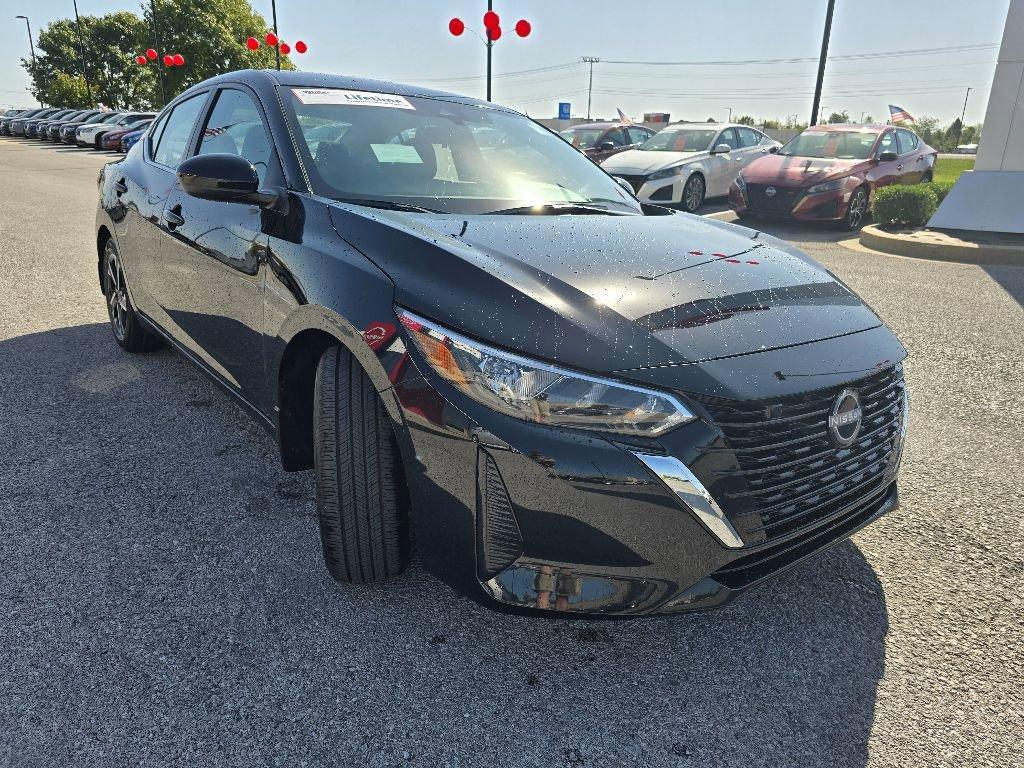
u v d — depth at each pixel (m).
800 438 1.86
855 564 2.51
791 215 10.60
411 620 2.16
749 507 1.80
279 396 2.41
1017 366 4.56
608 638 2.12
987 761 1.73
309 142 2.72
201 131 3.38
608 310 1.88
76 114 31.86
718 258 2.35
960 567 2.50
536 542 1.76
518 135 3.38
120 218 3.91
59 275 6.38
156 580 2.29
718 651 2.09
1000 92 9.43
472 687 1.92
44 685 1.86
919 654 2.09
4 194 12.36
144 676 1.91
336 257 2.18
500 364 1.75
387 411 1.94
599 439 1.71
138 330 4.13
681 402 1.73
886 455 2.19
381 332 1.94
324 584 2.30
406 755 1.71
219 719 1.79
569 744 1.76
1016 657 2.08
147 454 3.11
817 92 18.86
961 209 9.65
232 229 2.68
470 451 1.79
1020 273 7.55
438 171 2.85
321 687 1.90
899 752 1.76
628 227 2.59
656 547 1.74
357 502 2.10
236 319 2.68
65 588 2.24
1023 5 9.12
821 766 1.71
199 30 43.81
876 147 11.32
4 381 3.87
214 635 2.07
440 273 1.97
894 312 5.84
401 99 3.24
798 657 2.07
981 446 3.44
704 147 12.39
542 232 2.38
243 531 2.57
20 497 2.74
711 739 1.79
